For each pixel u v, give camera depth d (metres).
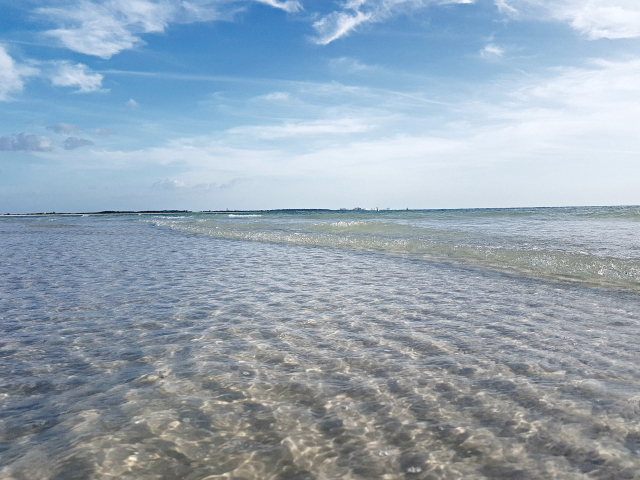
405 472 2.48
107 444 2.76
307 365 4.14
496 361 4.20
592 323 5.46
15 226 35.81
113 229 29.11
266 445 2.78
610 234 16.28
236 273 9.57
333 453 2.69
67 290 7.75
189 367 4.07
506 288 7.72
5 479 2.39
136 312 6.16
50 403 3.35
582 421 2.99
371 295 7.27
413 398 3.43
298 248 14.82
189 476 2.45
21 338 4.99
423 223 25.42
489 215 34.81
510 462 2.55
